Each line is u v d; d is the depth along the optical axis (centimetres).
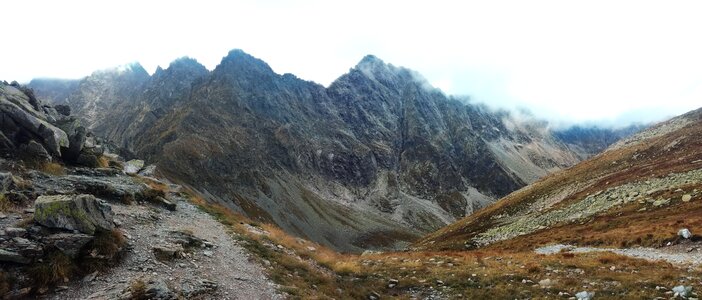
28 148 3519
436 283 2836
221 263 2416
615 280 2552
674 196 5394
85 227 1969
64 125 4325
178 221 3234
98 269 1859
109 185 3319
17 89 4544
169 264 2161
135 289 1700
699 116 12188
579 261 3181
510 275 2895
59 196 2055
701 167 6400
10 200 2361
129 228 2520
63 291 1680
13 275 1642
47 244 1805
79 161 4266
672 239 3747
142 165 6341
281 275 2480
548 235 5731
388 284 2844
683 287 2209
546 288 2538
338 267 3088
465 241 7738
